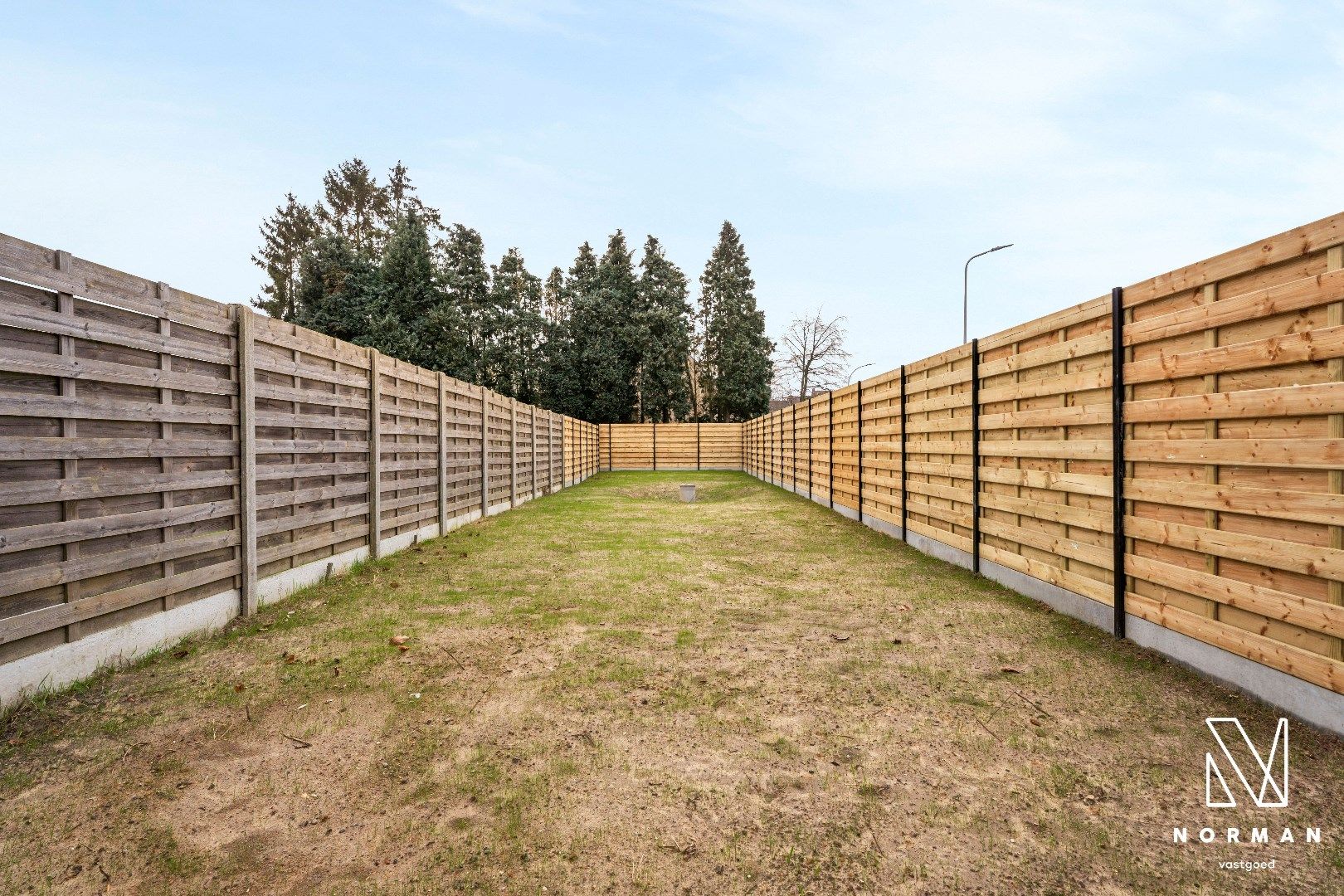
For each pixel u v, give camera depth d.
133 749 2.60
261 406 4.71
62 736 2.69
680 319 35.78
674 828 2.04
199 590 4.12
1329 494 2.61
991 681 3.39
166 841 1.97
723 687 3.32
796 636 4.23
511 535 8.78
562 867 1.83
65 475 3.06
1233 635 3.16
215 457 4.23
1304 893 1.73
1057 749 2.61
